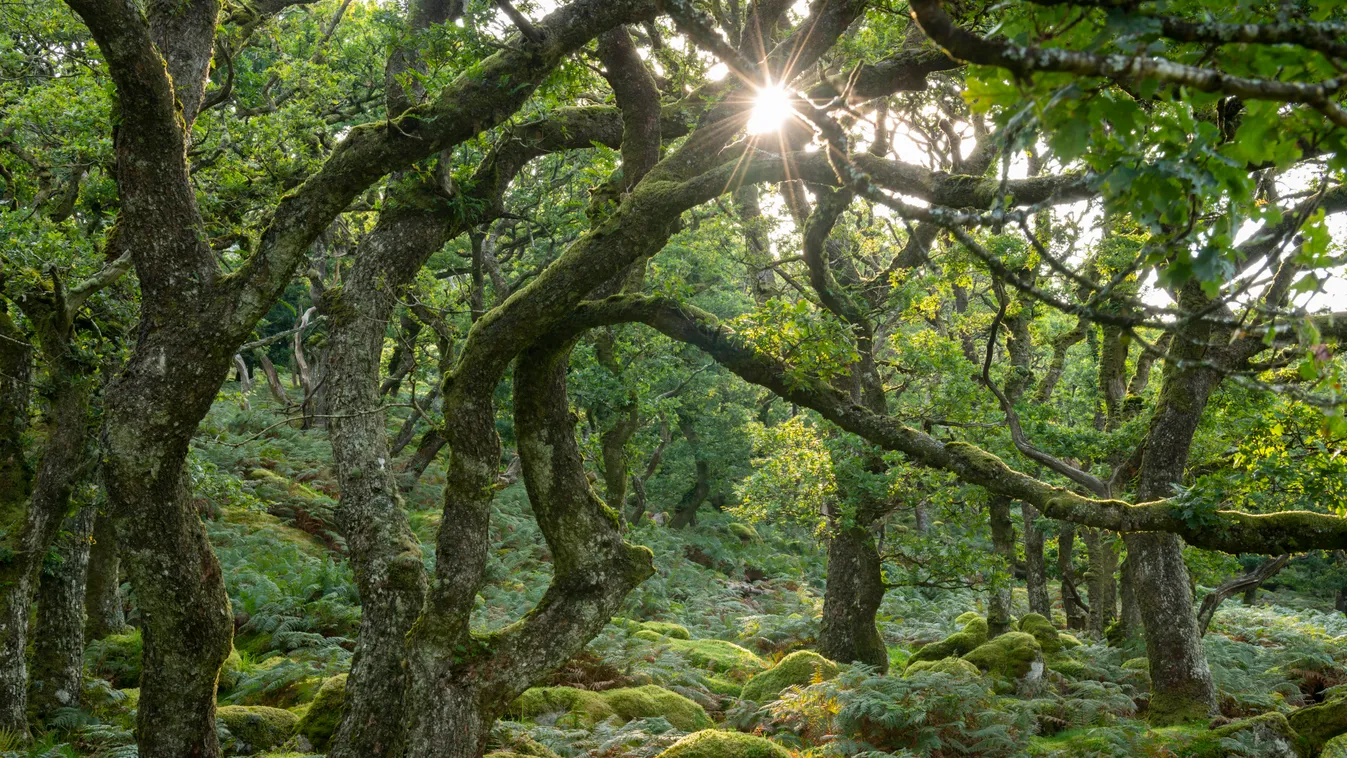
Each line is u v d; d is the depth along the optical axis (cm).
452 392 599
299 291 3128
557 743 867
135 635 1220
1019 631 1334
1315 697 1246
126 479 568
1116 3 180
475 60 618
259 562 1516
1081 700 1058
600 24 607
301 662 1162
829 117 253
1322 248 214
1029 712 944
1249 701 1096
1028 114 201
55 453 861
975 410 1153
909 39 1027
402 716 661
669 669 1207
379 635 677
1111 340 1384
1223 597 1308
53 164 1068
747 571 2544
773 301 631
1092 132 199
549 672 612
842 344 627
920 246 232
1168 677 1016
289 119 1149
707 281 2206
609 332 1592
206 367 577
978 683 1004
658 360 1914
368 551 695
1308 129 206
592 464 1426
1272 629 1742
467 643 591
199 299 582
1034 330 1652
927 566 1218
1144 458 1021
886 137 1261
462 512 598
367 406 736
